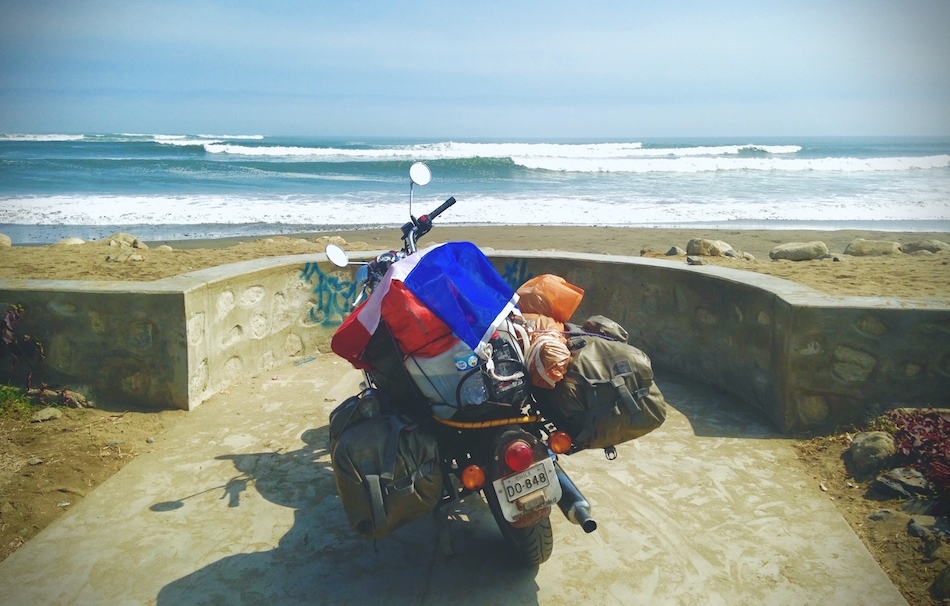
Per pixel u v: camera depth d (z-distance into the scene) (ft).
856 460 13.41
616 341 11.11
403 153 165.37
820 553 11.14
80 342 16.53
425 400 9.78
